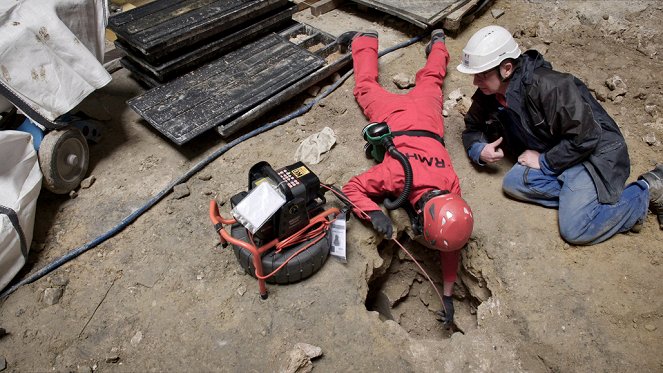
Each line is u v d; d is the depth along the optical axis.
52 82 2.14
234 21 2.90
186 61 2.78
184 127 2.50
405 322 2.55
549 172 2.15
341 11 3.60
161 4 2.91
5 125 2.39
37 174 2.16
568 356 1.79
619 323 1.85
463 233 1.88
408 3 3.21
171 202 2.35
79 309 1.97
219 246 2.16
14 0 2.10
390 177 2.10
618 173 2.06
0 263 1.94
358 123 2.71
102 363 1.82
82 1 2.33
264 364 1.79
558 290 1.96
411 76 2.96
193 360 1.81
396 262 2.53
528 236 2.13
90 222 2.29
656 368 1.73
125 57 2.99
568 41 3.17
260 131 2.68
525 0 3.49
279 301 1.96
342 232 2.07
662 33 3.11
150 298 1.99
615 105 2.76
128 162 2.56
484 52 2.02
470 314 2.39
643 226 2.15
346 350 1.83
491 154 2.29
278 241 1.88
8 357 1.83
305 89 2.89
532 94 2.00
